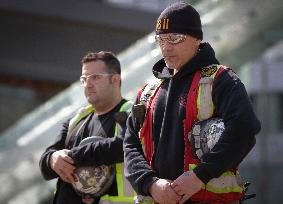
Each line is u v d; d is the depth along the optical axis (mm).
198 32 8695
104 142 10812
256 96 46562
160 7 52250
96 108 11500
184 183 7953
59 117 23156
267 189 43750
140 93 9234
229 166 7953
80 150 10906
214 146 7984
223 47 24984
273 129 48094
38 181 23547
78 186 11047
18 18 48000
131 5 52125
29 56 48562
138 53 24094
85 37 50344
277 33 25812
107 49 50875
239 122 7953
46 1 48469
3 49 47875
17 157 23797
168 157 8531
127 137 9195
